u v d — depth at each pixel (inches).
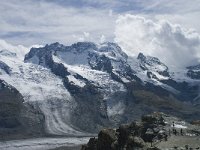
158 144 7116.1
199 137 7495.1
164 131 7726.4
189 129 7854.3
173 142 7130.9
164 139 7416.3
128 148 7495.1
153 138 7628.0
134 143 7440.9
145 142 7583.7
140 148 7234.3
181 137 7465.6
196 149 6609.3
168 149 6633.9
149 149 6909.5
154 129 7859.3
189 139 7303.2
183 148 6678.2
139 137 7696.9
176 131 7711.6
